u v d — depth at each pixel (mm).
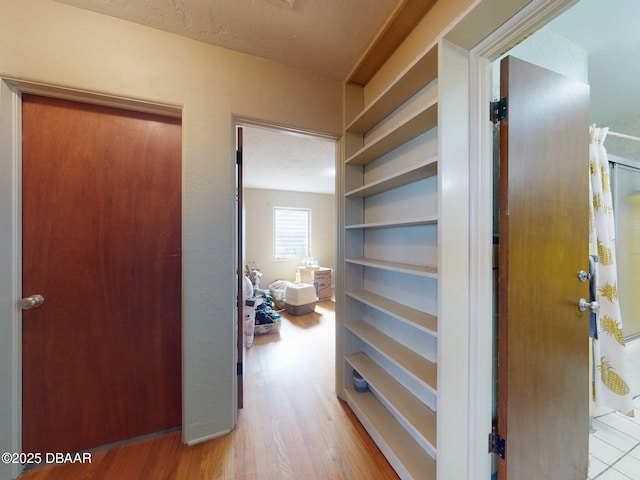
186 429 1419
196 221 1441
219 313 1493
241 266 1785
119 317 1436
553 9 838
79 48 1247
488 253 1058
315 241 5793
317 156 3338
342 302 1862
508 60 1035
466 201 1064
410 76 1224
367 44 1489
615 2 1260
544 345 1112
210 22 1322
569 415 1193
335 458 1328
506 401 1031
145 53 1350
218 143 1486
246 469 1266
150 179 1486
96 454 1357
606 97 2088
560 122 1152
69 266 1346
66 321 1342
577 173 1200
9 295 1216
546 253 1112
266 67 1599
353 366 1710
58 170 1324
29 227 1277
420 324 1150
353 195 1837
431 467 1175
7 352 1206
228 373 1515
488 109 1059
